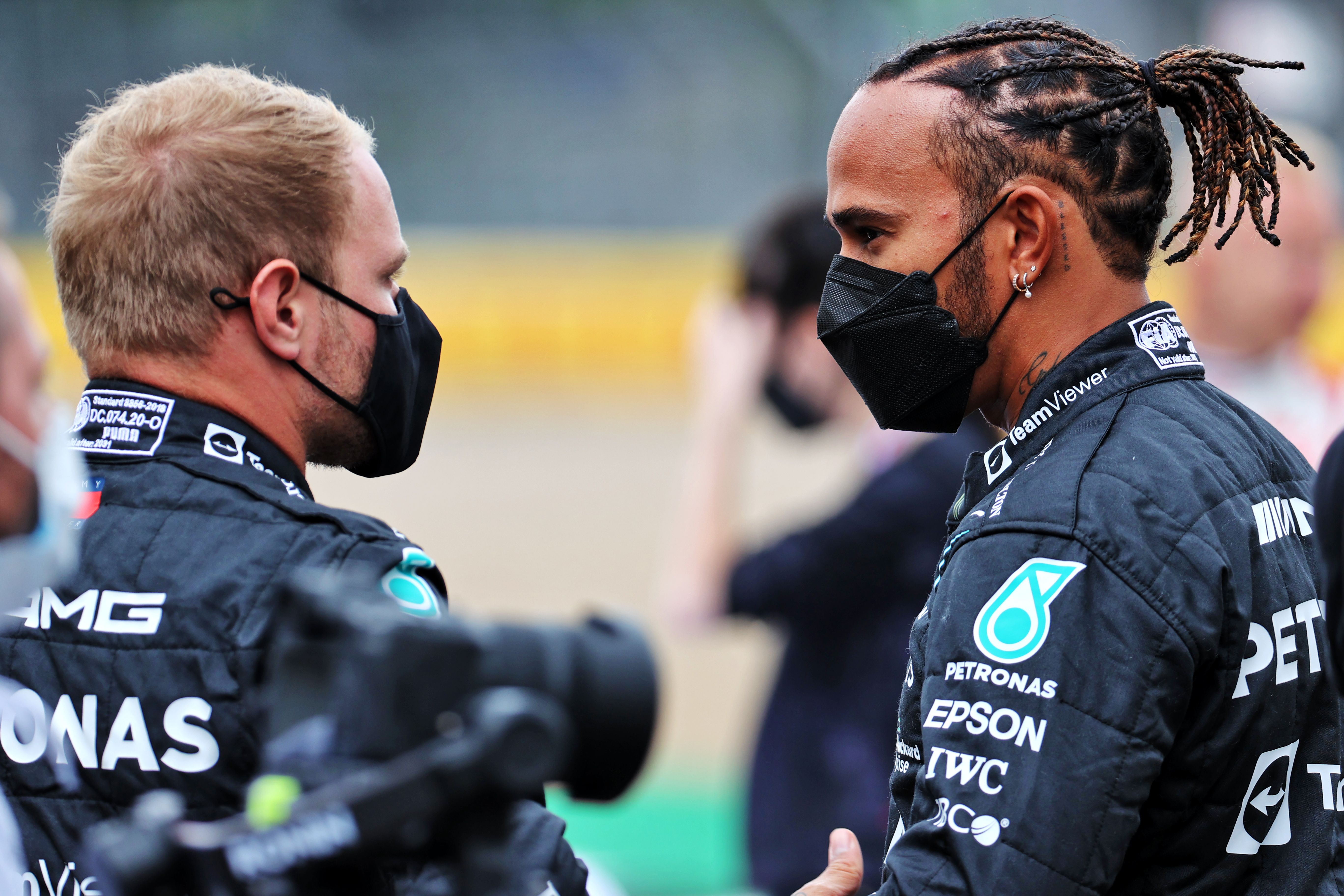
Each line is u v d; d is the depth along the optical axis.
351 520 4.93
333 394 5.41
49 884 4.87
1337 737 5.37
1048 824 4.73
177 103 5.29
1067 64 5.65
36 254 42.22
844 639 10.16
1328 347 35.53
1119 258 5.66
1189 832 5.05
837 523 10.03
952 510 5.92
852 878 5.77
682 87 53.09
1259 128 6.01
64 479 4.31
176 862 3.35
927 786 5.02
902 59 5.91
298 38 50.75
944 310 5.70
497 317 48.66
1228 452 5.33
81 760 4.83
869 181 5.78
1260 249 13.13
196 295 5.16
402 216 52.34
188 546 4.87
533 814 4.57
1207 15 45.78
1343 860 5.37
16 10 46.62
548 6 53.50
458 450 42.44
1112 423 5.33
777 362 12.93
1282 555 5.29
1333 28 44.38
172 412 5.16
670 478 39.44
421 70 52.25
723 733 23.38
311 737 3.33
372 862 3.52
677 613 13.15
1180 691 4.85
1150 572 4.91
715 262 50.06
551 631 3.59
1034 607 4.96
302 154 5.29
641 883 16.59
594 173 52.91
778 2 52.94
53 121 46.41
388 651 3.21
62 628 4.91
